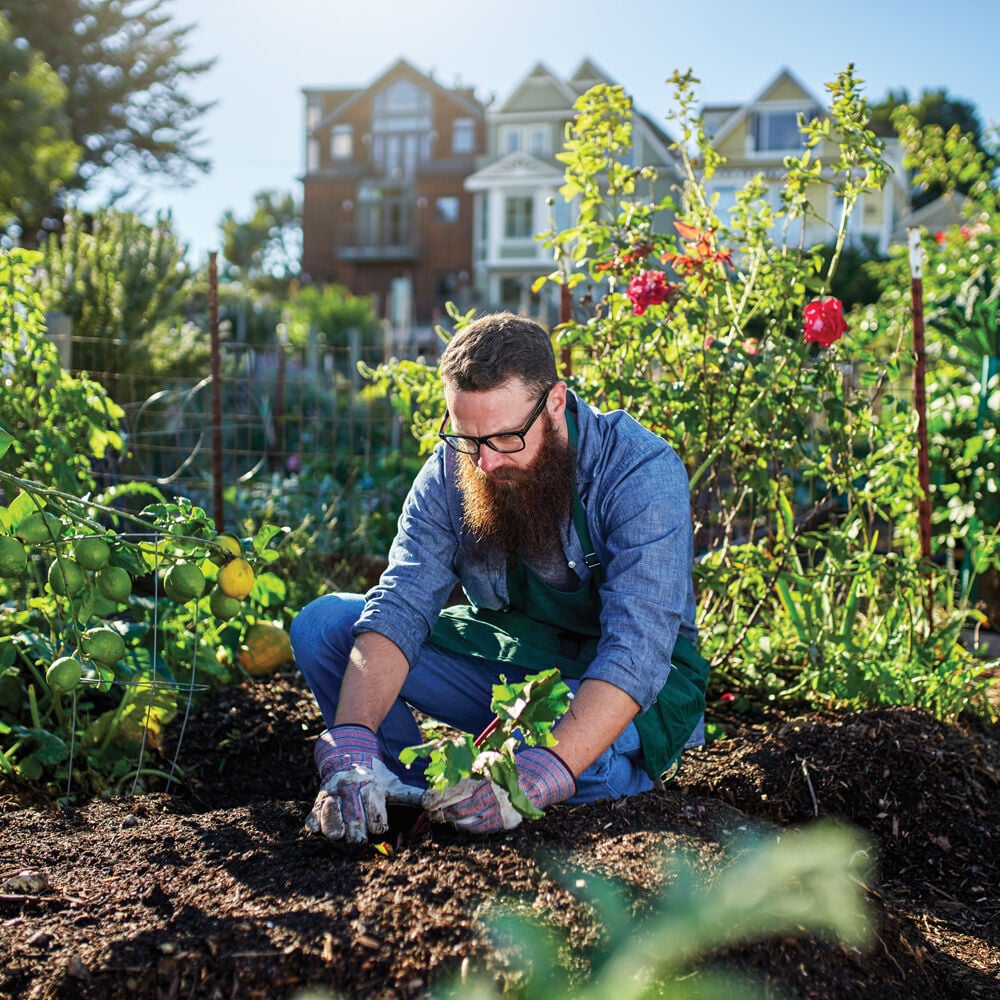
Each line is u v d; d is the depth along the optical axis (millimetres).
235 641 3266
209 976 1509
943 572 3502
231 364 7777
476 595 2363
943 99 47438
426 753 1675
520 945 1507
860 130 3400
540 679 1752
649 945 1470
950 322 5473
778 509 3662
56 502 2145
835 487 3902
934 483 4383
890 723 2783
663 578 2086
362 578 4762
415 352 8430
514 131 36969
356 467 6734
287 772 2781
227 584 2232
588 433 2205
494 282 37219
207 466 6605
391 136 41062
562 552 2223
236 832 2031
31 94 20828
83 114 31016
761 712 3314
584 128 3736
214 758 2809
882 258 23000
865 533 3734
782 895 1594
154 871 1835
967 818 2510
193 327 8508
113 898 1729
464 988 1455
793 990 1486
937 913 2205
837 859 992
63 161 21938
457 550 2322
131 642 2809
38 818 2143
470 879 1694
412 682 2391
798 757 2689
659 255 3596
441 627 2404
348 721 2080
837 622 3641
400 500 6465
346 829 1897
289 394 8898
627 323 3443
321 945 1550
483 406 1968
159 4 31688
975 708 3410
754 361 3516
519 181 36031
